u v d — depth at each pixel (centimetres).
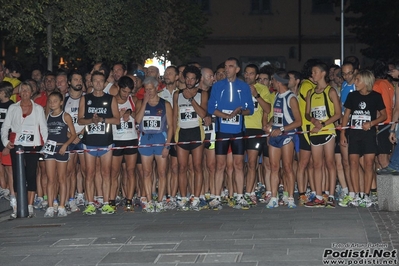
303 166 1452
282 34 4972
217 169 1431
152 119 1409
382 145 1413
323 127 1402
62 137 1387
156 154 1420
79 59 2747
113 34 2227
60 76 1482
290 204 1426
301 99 1442
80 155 1452
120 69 1506
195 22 3400
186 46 3262
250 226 1198
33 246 1095
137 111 1426
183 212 1414
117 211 1459
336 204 1462
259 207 1458
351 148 1380
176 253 1002
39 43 2806
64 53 2666
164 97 1484
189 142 1411
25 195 1395
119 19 2277
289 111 1398
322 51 4956
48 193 1404
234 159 1428
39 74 1722
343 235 1087
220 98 1410
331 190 1426
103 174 1420
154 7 2491
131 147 1413
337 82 1572
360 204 1394
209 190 1534
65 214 1404
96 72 1390
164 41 2742
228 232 1146
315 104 1403
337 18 4462
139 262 959
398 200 1310
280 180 1641
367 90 1362
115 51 2300
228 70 1400
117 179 1452
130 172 1448
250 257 959
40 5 1752
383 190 1328
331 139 1406
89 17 1961
